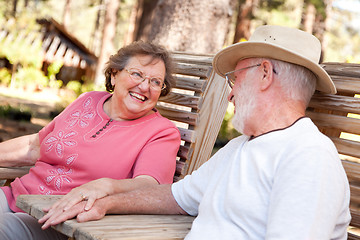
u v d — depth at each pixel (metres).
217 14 6.05
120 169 2.36
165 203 2.01
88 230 1.60
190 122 2.73
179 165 2.69
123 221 1.80
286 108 1.64
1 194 2.43
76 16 47.97
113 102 2.54
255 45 1.67
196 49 5.94
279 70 1.66
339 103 2.07
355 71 2.06
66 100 15.70
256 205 1.50
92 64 25.16
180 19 5.94
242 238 1.52
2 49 21.89
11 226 2.09
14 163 2.71
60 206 1.76
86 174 2.37
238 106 1.75
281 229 1.33
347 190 1.51
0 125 10.77
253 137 1.70
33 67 22.78
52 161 2.47
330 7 14.04
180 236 1.71
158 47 2.52
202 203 1.73
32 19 23.38
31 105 17.55
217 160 1.85
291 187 1.37
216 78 2.78
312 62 1.61
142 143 2.39
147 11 12.05
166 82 2.63
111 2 21.75
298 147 1.44
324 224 1.32
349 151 2.01
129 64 2.47
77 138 2.44
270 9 12.71
